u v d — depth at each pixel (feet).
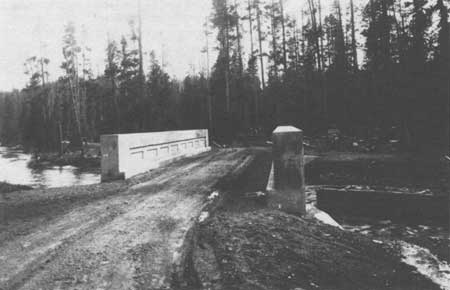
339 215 33.60
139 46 105.09
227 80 106.83
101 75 174.09
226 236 16.60
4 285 11.89
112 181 32.27
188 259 14.06
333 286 13.25
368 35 83.25
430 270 17.01
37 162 107.24
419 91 68.64
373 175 47.83
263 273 13.25
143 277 12.49
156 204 23.11
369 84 89.76
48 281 12.18
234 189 27.76
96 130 151.23
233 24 107.24
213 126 112.88
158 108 120.26
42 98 156.25
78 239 16.39
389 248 19.60
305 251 15.83
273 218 19.97
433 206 32.81
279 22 110.01
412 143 65.41
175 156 47.55
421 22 70.74
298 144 22.11
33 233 17.31
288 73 114.21
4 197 25.73
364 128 83.56
